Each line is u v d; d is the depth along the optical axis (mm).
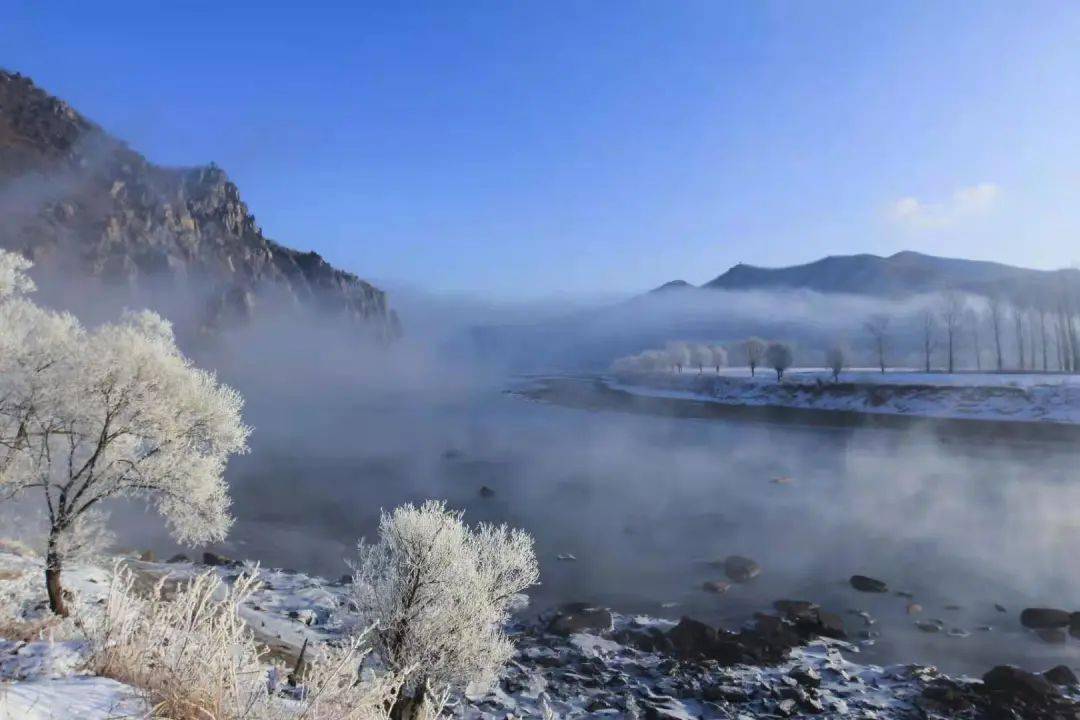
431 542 11164
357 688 3271
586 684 16859
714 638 20344
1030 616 23719
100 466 13117
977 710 15727
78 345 13328
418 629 10516
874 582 27297
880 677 18219
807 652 20562
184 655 3027
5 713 2277
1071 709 15758
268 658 11109
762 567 30125
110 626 3359
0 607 5660
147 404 13180
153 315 15109
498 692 15461
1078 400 69812
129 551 26984
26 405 12586
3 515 13469
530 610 24375
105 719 2531
